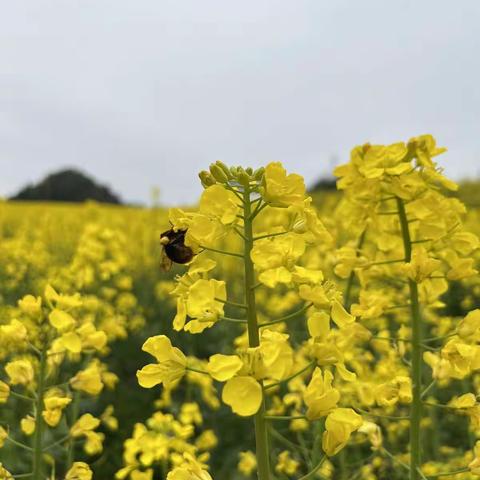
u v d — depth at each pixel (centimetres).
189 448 44
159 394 69
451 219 38
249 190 26
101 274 83
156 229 145
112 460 60
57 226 149
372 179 37
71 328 37
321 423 45
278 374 23
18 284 104
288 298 71
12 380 36
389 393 35
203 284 25
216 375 23
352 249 39
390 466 52
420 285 39
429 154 37
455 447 63
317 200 200
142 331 89
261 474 25
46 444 55
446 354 33
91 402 63
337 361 25
